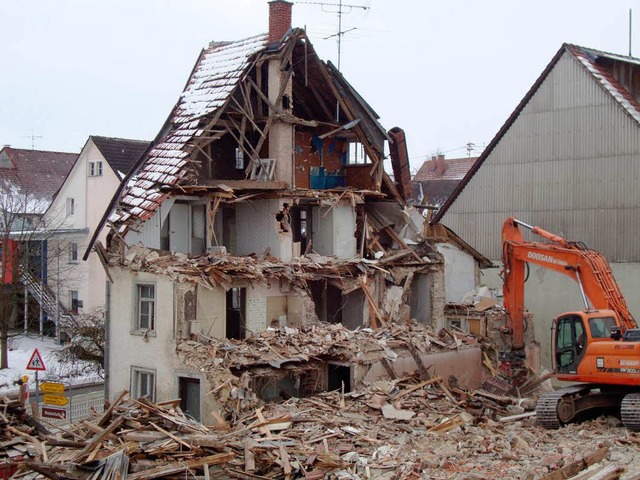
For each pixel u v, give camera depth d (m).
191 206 26.62
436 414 21.34
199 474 14.62
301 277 25.38
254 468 14.93
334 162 31.16
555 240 22.77
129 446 15.22
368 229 30.41
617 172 30.33
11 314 40.69
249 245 27.69
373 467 15.55
